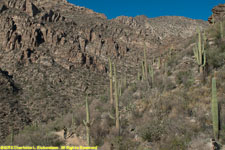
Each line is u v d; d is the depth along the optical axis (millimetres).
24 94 49031
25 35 69438
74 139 12438
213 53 14023
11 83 50406
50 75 57875
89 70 65875
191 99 10906
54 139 12312
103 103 21547
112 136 10812
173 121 9273
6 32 67500
